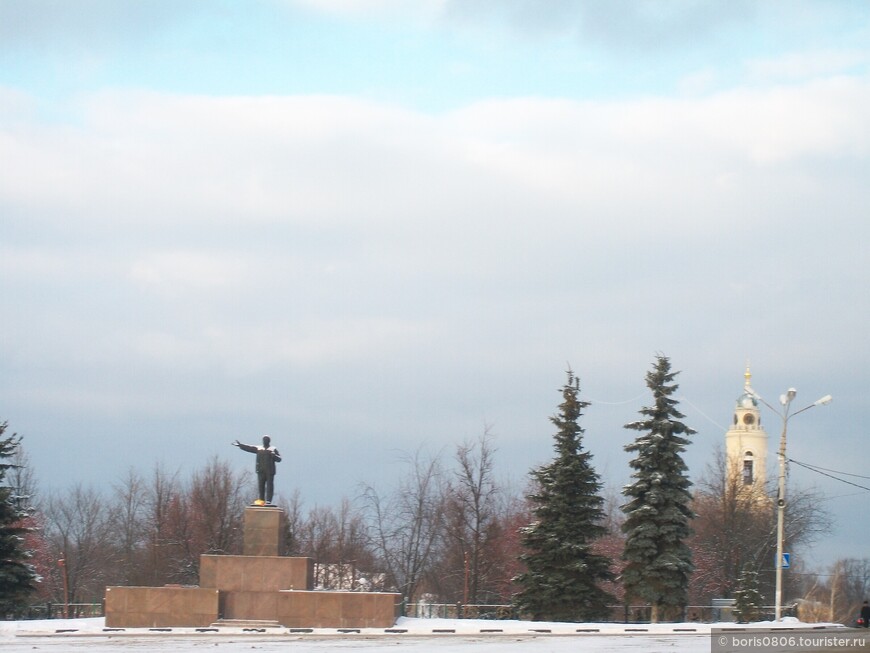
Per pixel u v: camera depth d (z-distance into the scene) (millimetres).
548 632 37562
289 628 39469
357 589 67625
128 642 34344
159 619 40375
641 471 48062
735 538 61594
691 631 37656
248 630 38500
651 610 46531
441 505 64688
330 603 40594
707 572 64812
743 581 47469
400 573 65125
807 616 63906
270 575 41219
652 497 46688
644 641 32875
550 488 48281
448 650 29922
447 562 66188
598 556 47594
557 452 48562
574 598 46531
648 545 46281
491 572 63000
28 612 49031
